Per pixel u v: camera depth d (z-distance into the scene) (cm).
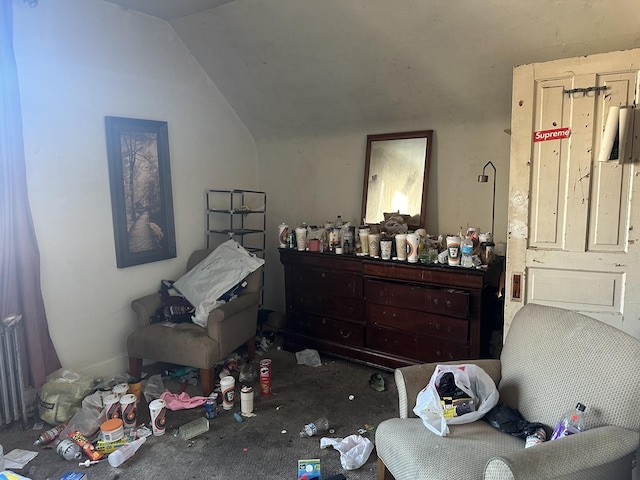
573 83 211
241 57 320
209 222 366
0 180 229
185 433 228
